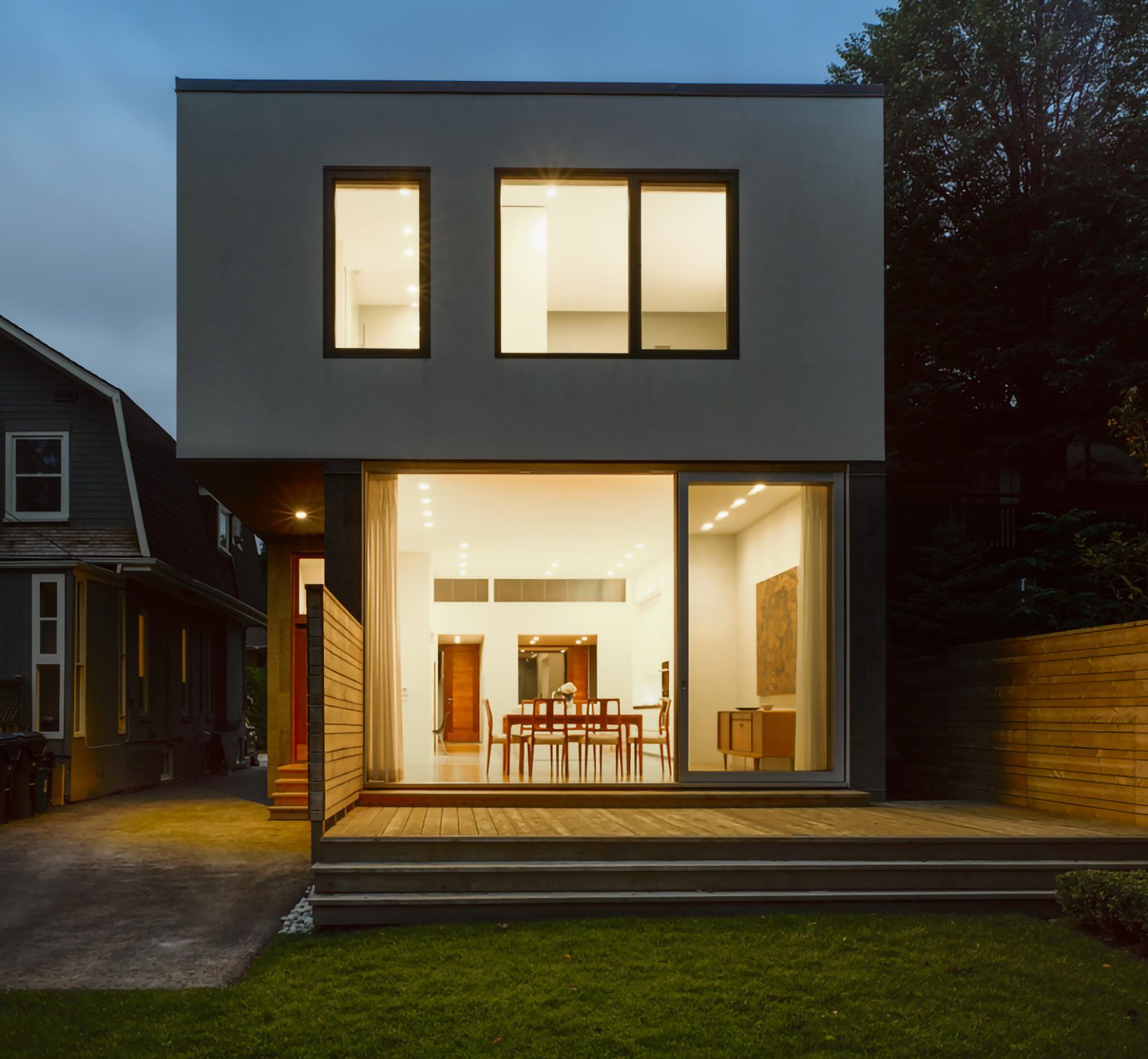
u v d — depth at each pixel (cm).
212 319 824
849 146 864
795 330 851
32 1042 425
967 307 1631
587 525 1047
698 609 843
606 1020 440
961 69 1630
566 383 836
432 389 829
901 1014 448
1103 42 1602
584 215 850
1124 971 499
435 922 588
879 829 670
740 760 834
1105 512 1512
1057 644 796
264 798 1241
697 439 839
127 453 1362
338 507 816
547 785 815
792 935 552
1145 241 1436
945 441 1742
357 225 842
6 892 682
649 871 608
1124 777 711
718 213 857
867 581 843
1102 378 1498
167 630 1560
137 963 533
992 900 619
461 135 845
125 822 990
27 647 1188
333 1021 442
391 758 816
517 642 1317
